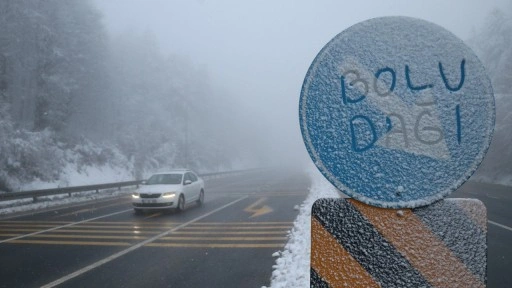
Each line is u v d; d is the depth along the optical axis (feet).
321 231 4.99
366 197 4.85
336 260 4.91
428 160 4.76
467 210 4.73
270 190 86.12
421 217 4.78
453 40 4.81
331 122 5.04
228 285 19.71
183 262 24.49
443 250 4.70
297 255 23.94
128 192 87.86
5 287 19.76
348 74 5.03
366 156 4.90
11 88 111.04
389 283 4.75
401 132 4.84
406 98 4.87
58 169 92.73
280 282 19.15
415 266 4.72
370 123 4.93
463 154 4.70
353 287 4.82
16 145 80.64
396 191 4.79
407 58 4.90
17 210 52.90
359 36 5.04
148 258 25.55
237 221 40.86
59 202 63.00
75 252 27.37
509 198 63.72
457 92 4.76
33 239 32.14
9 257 25.99
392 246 4.79
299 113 5.15
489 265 23.08
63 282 20.51
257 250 27.25
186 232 34.91
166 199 47.88
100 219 43.83
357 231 4.90
